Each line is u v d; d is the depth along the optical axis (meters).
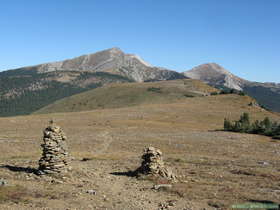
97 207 16.86
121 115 118.38
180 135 72.50
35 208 16.28
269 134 81.38
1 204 16.72
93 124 94.50
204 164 35.34
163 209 16.72
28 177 24.16
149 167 26.56
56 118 109.75
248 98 171.38
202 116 122.81
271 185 23.50
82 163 35.69
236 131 85.56
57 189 20.66
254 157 44.72
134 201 18.41
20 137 67.56
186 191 20.70
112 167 32.88
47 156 25.08
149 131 81.75
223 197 19.14
